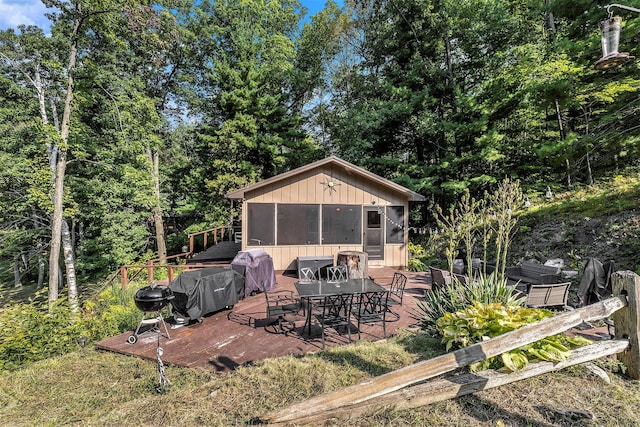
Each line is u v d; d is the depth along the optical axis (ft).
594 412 7.45
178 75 57.00
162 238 52.75
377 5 51.52
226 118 59.67
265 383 9.52
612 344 8.87
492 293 11.24
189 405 8.72
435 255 36.09
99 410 10.26
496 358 9.07
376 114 44.42
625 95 25.02
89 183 43.32
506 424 7.13
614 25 10.23
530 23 40.01
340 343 14.17
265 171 60.75
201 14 58.29
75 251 52.21
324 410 7.57
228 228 55.67
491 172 42.91
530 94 31.81
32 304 20.22
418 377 7.82
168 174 64.03
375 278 27.09
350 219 30.48
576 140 29.04
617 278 9.19
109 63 38.45
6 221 41.19
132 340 15.35
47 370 13.53
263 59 62.49
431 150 50.37
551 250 27.09
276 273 29.19
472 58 44.39
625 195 28.27
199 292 17.25
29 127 36.88
